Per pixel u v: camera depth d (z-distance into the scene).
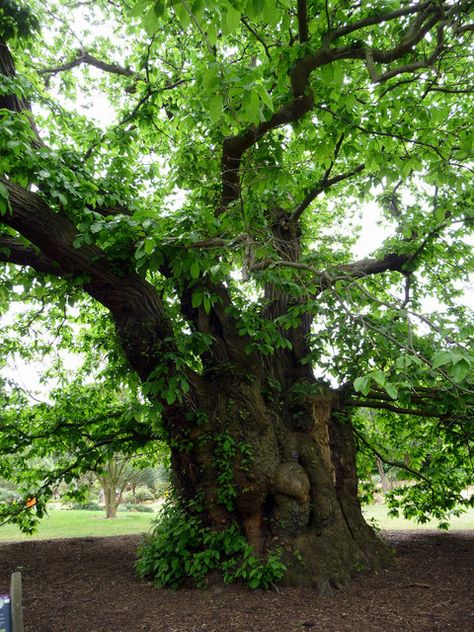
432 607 5.42
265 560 6.43
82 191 6.10
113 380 9.27
